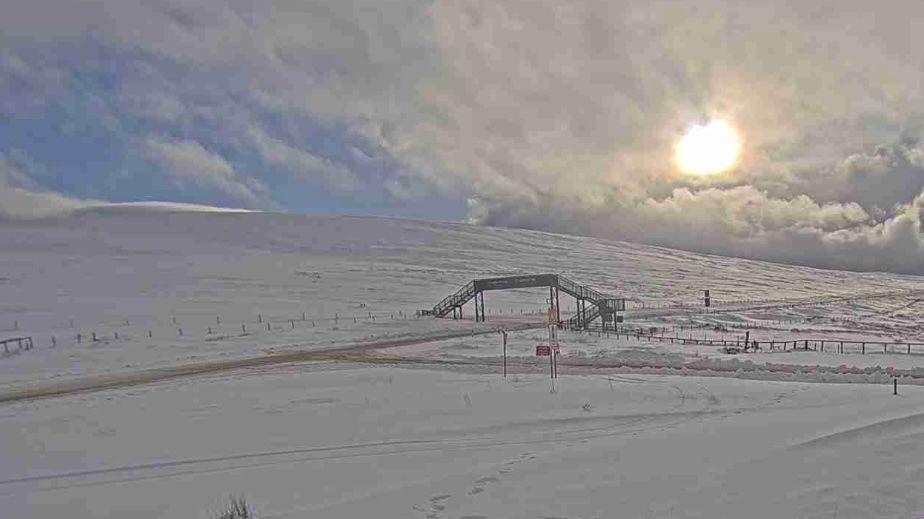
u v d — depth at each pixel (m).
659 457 12.96
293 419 20.19
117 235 142.12
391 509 10.82
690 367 32.97
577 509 10.12
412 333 54.25
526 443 16.12
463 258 138.25
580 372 31.67
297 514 10.93
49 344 49.28
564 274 124.50
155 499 12.62
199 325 60.31
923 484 10.30
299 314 68.75
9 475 14.93
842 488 10.27
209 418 20.94
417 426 18.69
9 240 127.50
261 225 165.38
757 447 13.21
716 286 126.25
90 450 17.19
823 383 26.45
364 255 133.75
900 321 80.31
